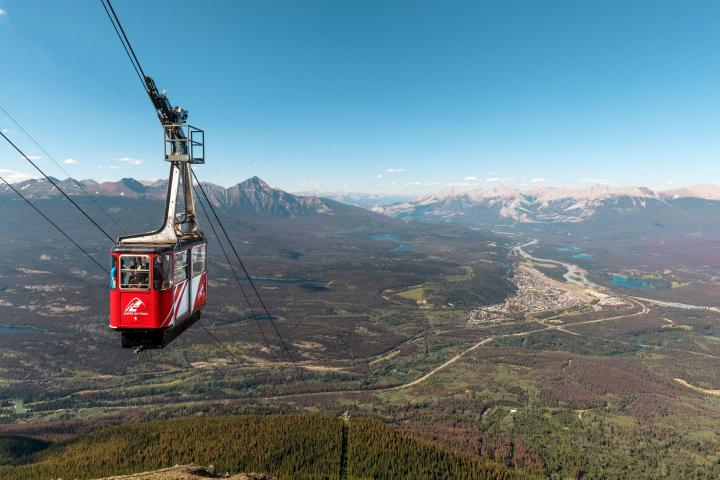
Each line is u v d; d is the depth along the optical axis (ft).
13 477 431.02
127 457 470.80
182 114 117.80
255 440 507.30
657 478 556.10
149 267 106.52
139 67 102.94
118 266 107.14
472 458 517.96
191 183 127.54
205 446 492.54
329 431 542.98
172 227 116.16
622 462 593.83
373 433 547.08
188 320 124.36
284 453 488.02
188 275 122.72
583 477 556.10
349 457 489.26
